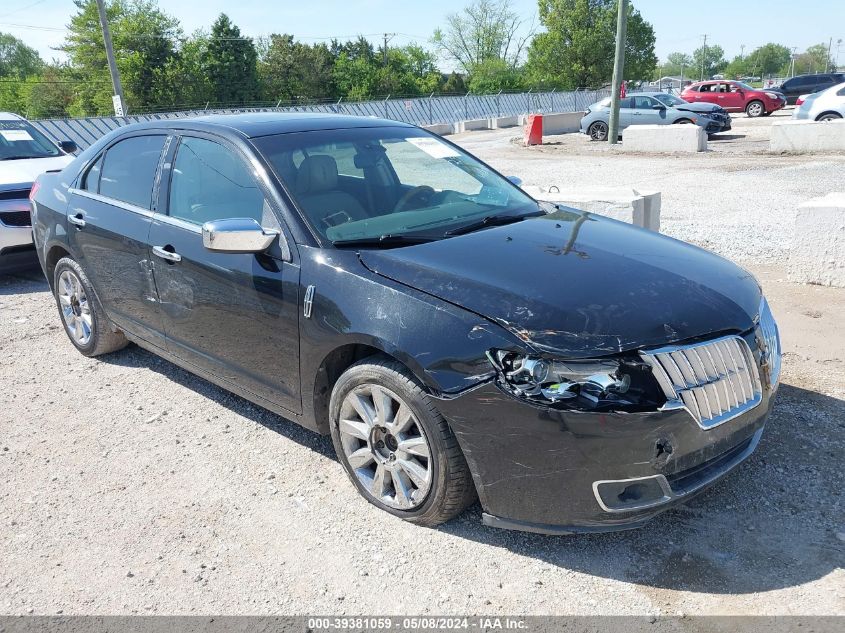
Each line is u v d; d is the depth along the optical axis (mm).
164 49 66875
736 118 32188
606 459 2678
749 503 3297
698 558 2959
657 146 19500
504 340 2771
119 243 4504
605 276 3098
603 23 75125
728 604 2699
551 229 3746
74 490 3684
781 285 6445
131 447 4102
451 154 4602
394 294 3068
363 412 3289
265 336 3615
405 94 80375
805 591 2738
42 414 4559
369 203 3781
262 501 3514
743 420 2945
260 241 3402
